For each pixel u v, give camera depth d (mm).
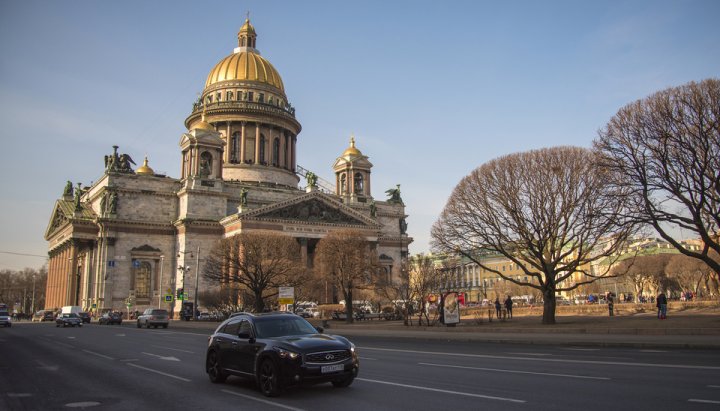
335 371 18969
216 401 18125
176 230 120938
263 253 86938
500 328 50625
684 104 46625
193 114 145375
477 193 61594
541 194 57688
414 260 84500
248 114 143625
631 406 15586
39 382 23109
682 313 67438
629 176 48938
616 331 42781
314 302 113875
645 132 47875
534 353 32188
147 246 118375
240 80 147625
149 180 121688
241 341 20859
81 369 27547
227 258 87125
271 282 87875
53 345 44375
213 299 98875
